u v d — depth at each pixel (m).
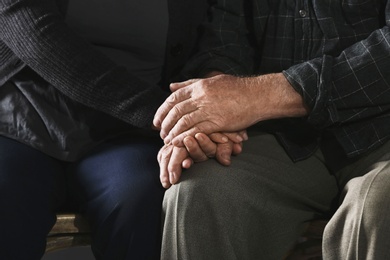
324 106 1.76
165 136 1.80
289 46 1.94
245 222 1.72
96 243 1.83
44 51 1.83
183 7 2.06
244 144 1.89
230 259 1.70
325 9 1.89
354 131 1.82
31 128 1.90
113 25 1.97
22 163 1.85
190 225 1.69
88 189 1.86
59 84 1.85
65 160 1.91
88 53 1.85
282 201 1.81
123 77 1.85
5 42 1.89
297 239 1.84
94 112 1.93
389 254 1.58
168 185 1.75
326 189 1.90
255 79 1.78
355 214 1.62
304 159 1.87
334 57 1.85
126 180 1.81
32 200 1.79
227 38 2.04
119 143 1.97
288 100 1.76
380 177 1.64
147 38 2.01
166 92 1.96
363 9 1.89
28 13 1.84
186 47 2.09
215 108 1.74
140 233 1.77
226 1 2.06
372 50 1.77
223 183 1.71
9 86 1.95
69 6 1.94
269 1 1.97
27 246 1.76
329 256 1.67
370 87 1.75
